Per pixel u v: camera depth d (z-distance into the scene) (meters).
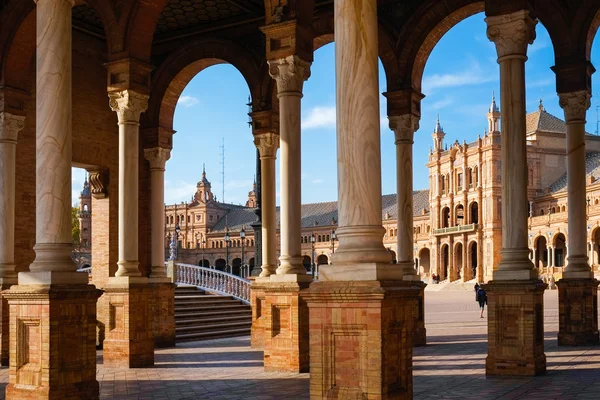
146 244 20.38
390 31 17.84
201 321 21.94
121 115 14.10
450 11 17.14
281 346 12.88
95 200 19.80
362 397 7.54
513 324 11.33
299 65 12.88
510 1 11.59
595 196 76.19
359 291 7.58
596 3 15.73
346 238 7.99
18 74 15.36
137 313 14.04
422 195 105.50
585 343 15.80
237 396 10.22
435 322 26.52
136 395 10.48
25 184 17.06
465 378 11.22
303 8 12.98
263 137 18.12
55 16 10.04
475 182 88.25
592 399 9.04
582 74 15.92
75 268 9.91
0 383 11.91
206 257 115.38
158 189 19.23
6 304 14.48
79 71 18.92
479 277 85.75
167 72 19.84
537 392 9.68
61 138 9.93
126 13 14.02
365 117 7.96
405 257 17.33
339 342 7.80
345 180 8.02
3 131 15.09
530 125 92.19
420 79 18.17
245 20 18.86
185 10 18.42
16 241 16.75
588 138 92.69
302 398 9.91
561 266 77.06
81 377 9.81
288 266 12.98
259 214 20.59
